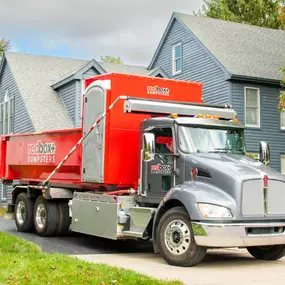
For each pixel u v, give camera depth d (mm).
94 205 12055
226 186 9750
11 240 10891
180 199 9891
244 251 12453
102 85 12273
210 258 11234
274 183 10055
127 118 12281
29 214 15469
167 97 13000
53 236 14766
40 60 30328
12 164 16938
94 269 8180
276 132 26000
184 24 28000
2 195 30703
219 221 9422
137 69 29875
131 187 12266
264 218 9828
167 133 10891
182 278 8617
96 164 12320
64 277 7602
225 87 24844
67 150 13898
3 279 7406
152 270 9383
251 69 25156
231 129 11312
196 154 10578
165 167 10828
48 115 25906
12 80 29188
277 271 9547
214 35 27719
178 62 28703
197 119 10930
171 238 10023
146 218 10812
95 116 12484
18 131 28016
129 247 12812
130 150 12273
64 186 14227
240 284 8211
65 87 26828
